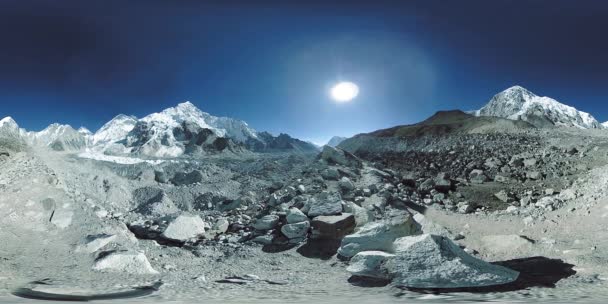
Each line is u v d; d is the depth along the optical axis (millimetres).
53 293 10609
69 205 18344
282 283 13000
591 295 10078
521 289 11062
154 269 14727
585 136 40188
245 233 20438
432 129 54562
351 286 12461
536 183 29906
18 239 15117
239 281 13188
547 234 17125
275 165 40344
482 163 36781
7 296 10102
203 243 19219
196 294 11250
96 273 13141
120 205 29047
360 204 24125
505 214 22688
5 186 18000
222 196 30484
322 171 31922
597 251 13781
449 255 12570
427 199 27250
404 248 13305
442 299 10312
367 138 57344
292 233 18922
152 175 37500
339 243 17734
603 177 23219
